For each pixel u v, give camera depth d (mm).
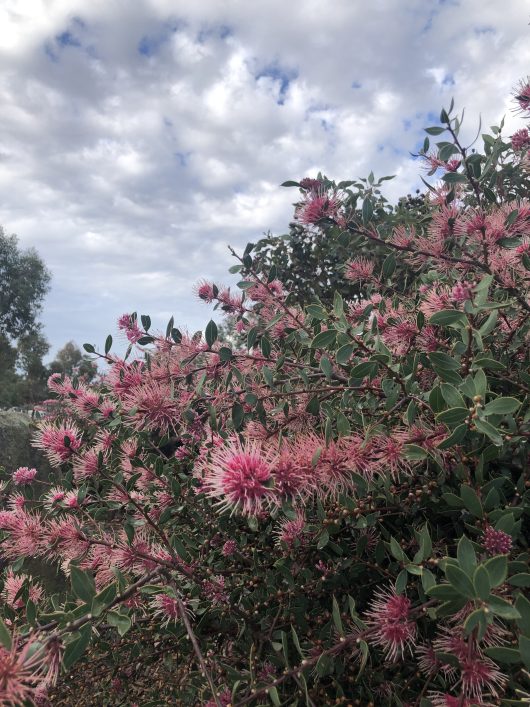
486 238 1956
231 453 1271
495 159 2352
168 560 1928
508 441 1578
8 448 4668
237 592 2025
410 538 1885
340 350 1688
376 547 1801
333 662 1530
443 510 1741
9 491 3162
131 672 2297
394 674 1730
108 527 2506
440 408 1461
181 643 2012
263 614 2020
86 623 1141
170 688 2320
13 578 2184
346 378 1883
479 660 1222
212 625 2018
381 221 3385
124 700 2266
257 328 2391
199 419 2219
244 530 2293
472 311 1469
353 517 1772
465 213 2080
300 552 1945
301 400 2078
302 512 1796
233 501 1205
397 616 1308
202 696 1793
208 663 1942
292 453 1397
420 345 1897
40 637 1147
